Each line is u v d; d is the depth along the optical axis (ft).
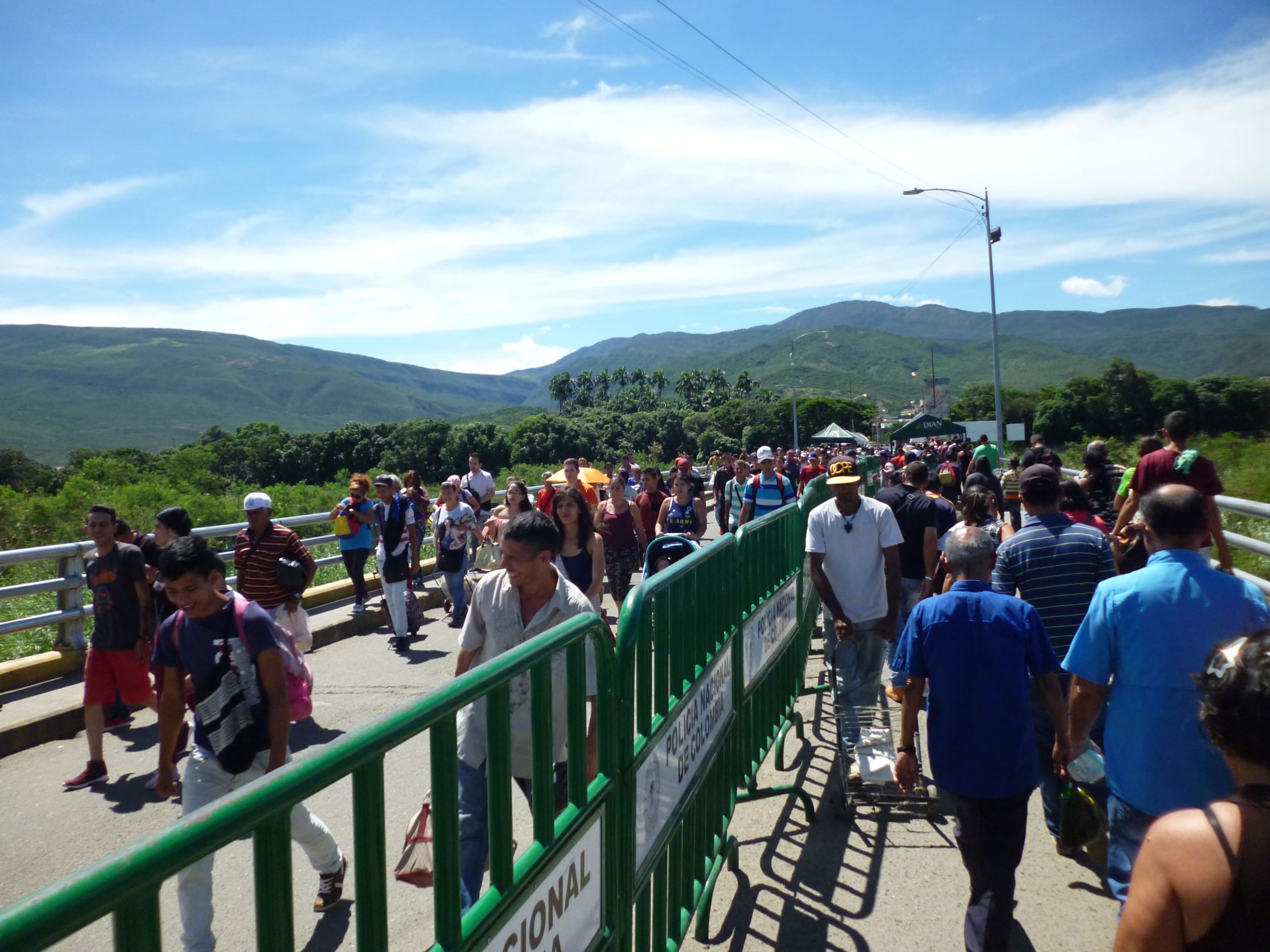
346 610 36.22
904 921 12.91
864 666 18.49
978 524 18.98
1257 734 5.38
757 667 16.69
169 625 12.29
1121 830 10.11
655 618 10.52
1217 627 9.59
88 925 3.64
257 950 4.66
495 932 6.53
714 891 13.85
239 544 23.02
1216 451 58.03
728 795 14.35
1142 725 9.84
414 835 9.61
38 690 25.21
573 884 8.00
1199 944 5.05
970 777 11.44
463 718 10.75
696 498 33.76
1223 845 5.05
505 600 11.90
